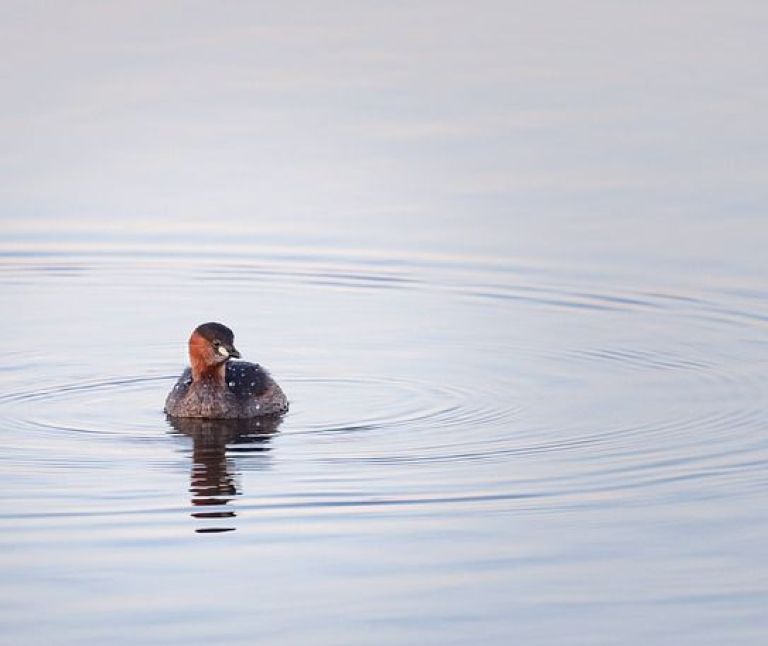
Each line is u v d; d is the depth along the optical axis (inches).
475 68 1212.5
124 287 827.4
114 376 703.7
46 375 702.5
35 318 782.5
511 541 524.1
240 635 461.4
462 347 738.2
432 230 891.4
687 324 758.5
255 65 1222.3
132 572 500.7
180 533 528.7
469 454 601.6
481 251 860.6
